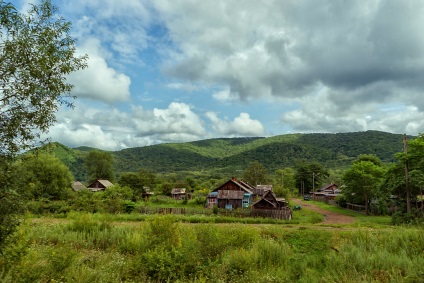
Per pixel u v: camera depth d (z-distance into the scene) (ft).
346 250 40.83
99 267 30.14
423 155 98.53
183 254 34.40
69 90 20.45
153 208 115.34
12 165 17.80
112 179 281.13
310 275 32.19
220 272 30.99
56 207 102.37
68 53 19.80
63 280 24.54
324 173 325.21
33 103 18.21
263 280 29.55
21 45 17.92
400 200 110.22
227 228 51.24
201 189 260.62
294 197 297.53
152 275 31.96
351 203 174.29
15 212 17.92
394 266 32.73
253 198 195.21
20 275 22.09
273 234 55.16
